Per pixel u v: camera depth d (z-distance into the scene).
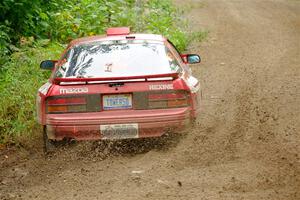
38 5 21.30
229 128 12.27
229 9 41.25
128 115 10.28
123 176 9.56
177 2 44.97
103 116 10.26
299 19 35.06
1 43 17.95
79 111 10.30
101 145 10.82
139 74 10.79
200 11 40.06
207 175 9.38
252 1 46.38
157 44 11.63
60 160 10.66
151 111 10.34
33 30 21.03
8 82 15.45
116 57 11.19
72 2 25.27
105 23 24.34
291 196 8.29
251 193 8.46
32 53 18.17
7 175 10.06
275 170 9.50
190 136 11.36
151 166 10.00
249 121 12.93
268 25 32.62
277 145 10.98
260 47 25.14
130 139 10.98
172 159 10.30
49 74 16.64
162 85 10.35
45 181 9.60
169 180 9.23
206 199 8.27
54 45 19.77
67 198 8.66
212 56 23.22
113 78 10.16
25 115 13.31
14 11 19.95
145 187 8.96
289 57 22.47
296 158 10.12
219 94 16.30
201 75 19.42
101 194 8.74
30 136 12.28
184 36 26.06
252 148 10.84
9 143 12.05
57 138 10.41
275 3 44.75
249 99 15.45
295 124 12.58
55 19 22.08
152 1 33.72
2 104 13.59
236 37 28.36
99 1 26.25
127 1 30.36
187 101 10.53
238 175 9.31
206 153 10.55
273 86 17.14
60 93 10.30
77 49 11.56
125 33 12.39
